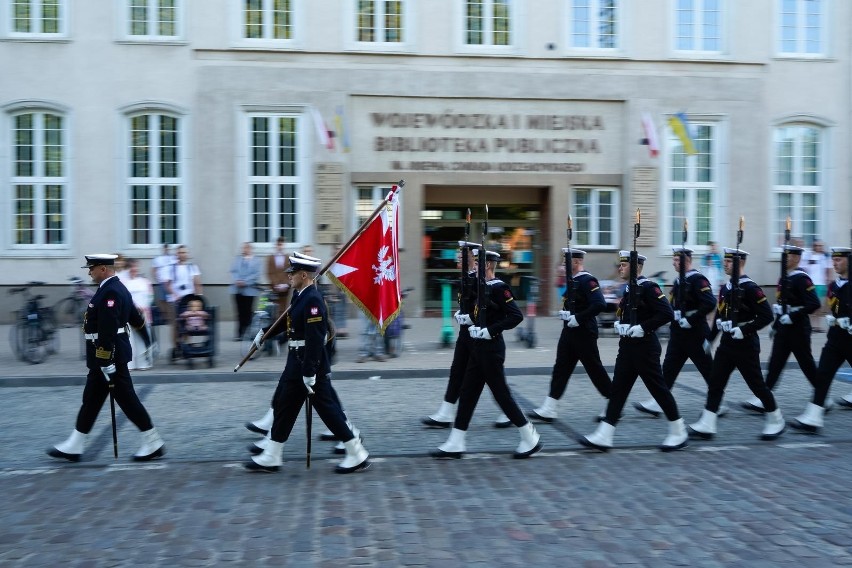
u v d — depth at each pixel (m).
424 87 16.98
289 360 6.53
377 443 7.55
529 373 11.57
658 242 17.70
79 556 4.77
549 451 7.27
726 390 10.24
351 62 16.81
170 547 4.91
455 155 17.22
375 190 17.16
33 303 12.15
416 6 16.88
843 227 18.31
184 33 16.39
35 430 8.12
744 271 18.00
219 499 5.86
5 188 16.25
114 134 16.36
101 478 6.41
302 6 16.64
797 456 7.10
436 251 18.44
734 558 4.74
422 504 5.75
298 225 16.86
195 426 8.27
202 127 16.50
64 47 16.22
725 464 6.83
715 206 17.91
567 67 17.31
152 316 11.77
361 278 7.61
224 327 15.88
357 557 4.75
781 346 8.70
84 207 16.36
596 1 17.41
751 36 17.78
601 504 5.74
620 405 7.26
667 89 17.59
